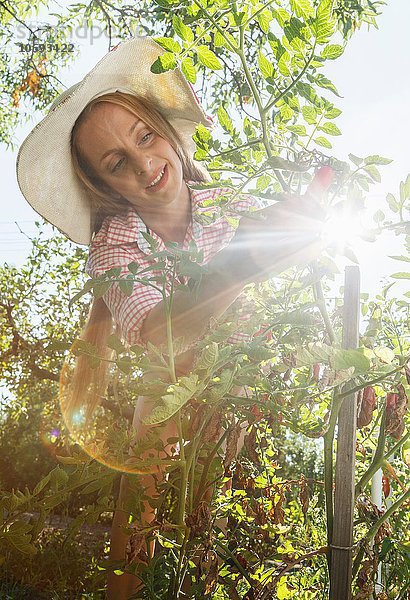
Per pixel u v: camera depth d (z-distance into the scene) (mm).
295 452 5398
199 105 2072
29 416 9492
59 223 2289
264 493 1477
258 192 1192
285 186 1212
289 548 1424
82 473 1208
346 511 1106
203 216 1395
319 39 1098
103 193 2162
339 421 1124
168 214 2078
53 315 7230
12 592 3609
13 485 10242
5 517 1240
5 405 7785
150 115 2029
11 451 10297
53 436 6746
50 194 2217
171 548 1294
